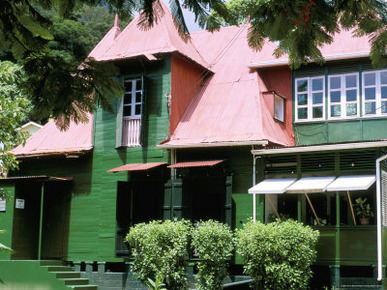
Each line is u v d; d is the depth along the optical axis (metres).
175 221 17.81
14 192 20.81
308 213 18.27
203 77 21.38
